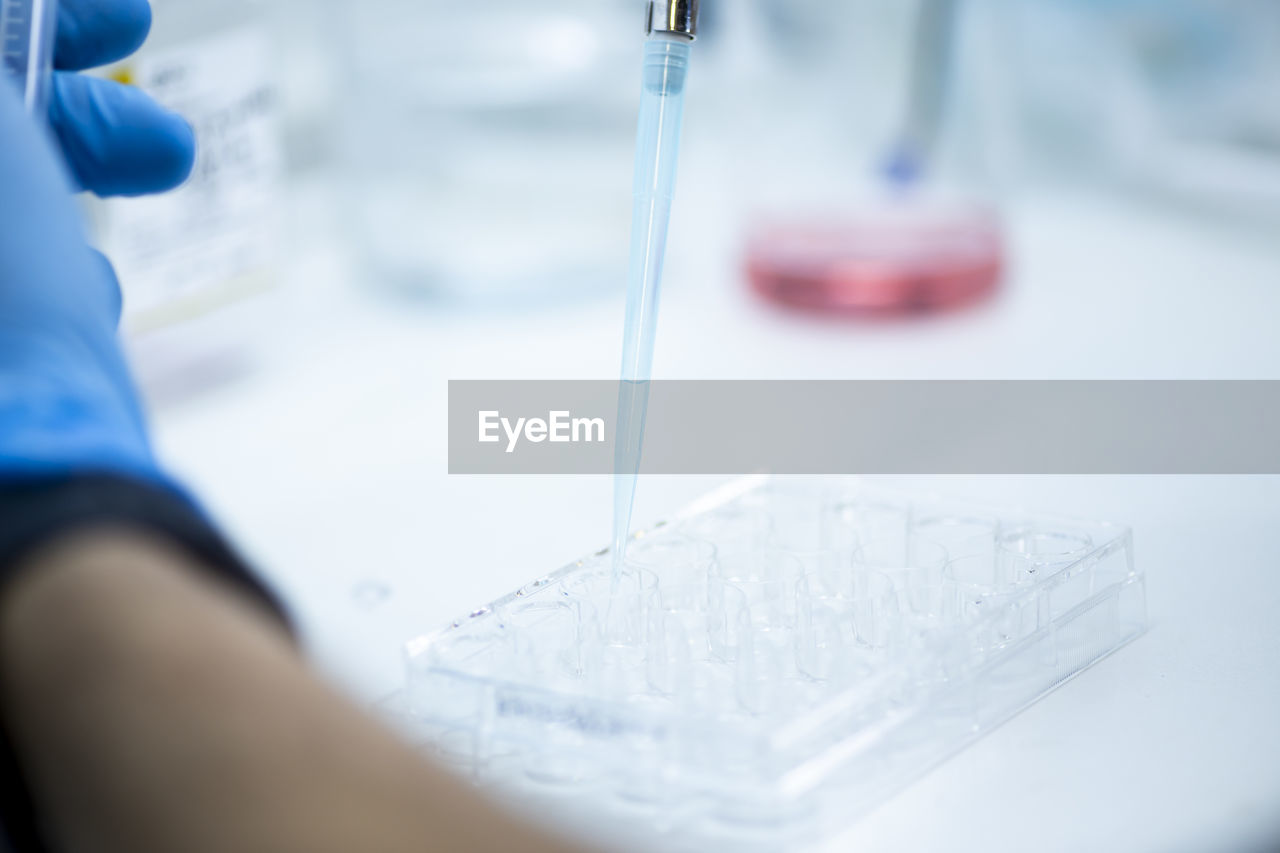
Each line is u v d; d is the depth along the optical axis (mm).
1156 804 572
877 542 650
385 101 844
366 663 631
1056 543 635
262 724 369
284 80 877
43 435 443
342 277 878
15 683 374
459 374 798
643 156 623
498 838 384
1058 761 584
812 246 835
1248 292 847
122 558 389
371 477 731
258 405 780
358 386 791
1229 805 571
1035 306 845
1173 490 703
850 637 615
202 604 391
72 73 630
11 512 399
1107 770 582
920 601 619
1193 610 637
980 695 599
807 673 602
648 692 602
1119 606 628
